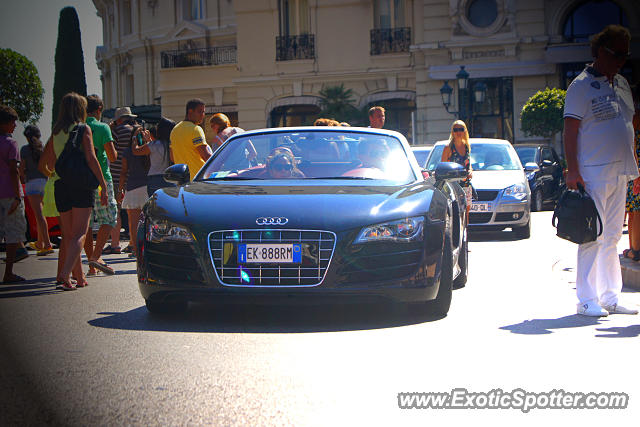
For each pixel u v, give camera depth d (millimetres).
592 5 29781
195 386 3664
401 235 5129
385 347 4512
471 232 13867
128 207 10086
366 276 5043
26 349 4473
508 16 29938
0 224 8180
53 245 13398
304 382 3744
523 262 9164
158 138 9984
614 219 5723
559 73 29922
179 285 5148
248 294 5031
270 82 33750
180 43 41000
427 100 31234
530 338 4777
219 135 9766
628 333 4945
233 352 4387
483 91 25969
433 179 6676
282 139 6566
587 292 5609
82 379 3770
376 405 3389
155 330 5062
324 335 4867
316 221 5059
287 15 33688
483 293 6746
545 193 19453
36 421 3088
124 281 7922
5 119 8023
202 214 5215
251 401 3428
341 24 32906
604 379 3828
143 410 3279
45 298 6703
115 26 45062
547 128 27141
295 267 5027
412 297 5148
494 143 13625
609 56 5609
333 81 33125
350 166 6195
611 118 5621
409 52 32062
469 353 4367
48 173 7906
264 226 5055
